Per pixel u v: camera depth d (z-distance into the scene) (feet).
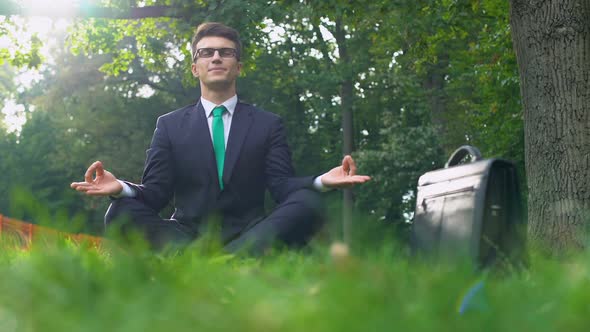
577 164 25.54
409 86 91.61
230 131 14.30
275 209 11.98
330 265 4.10
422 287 3.20
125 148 116.98
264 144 14.30
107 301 2.57
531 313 2.66
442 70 87.15
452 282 3.30
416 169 89.10
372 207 90.84
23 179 133.69
